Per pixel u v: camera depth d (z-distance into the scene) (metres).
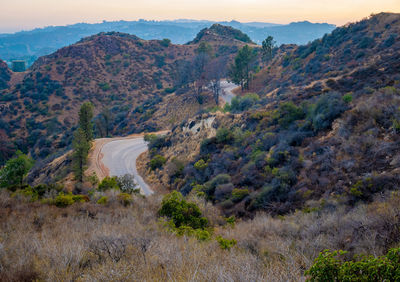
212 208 16.16
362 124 17.47
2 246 6.11
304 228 8.36
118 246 6.15
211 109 53.03
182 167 33.16
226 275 4.14
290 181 16.53
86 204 13.78
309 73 51.44
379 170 12.68
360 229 6.08
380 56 39.59
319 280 3.28
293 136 21.69
